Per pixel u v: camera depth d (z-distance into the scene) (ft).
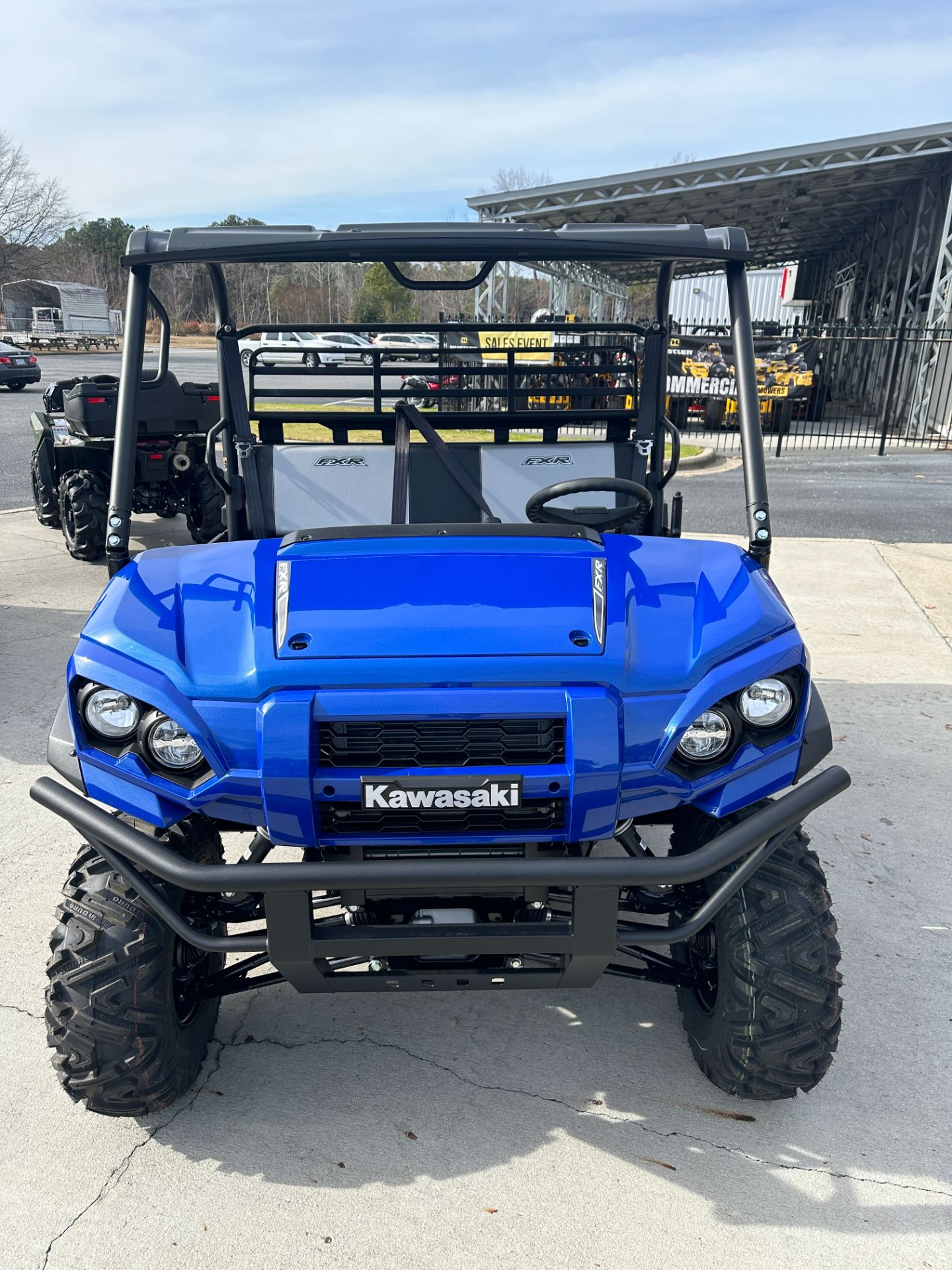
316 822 6.33
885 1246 6.61
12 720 15.26
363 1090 8.02
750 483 8.16
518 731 6.38
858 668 17.87
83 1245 6.62
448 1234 6.70
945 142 54.85
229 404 9.45
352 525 8.75
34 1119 7.70
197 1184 7.10
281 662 6.42
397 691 6.33
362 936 6.43
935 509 34.63
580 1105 7.86
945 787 13.32
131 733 6.62
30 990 9.16
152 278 8.97
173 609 7.02
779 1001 6.98
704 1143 7.47
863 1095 7.96
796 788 6.56
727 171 56.95
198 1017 8.00
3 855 11.50
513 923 6.59
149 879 6.75
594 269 69.31
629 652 6.64
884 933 10.12
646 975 7.91
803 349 57.82
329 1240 6.66
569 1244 6.63
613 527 8.79
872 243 83.66
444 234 8.02
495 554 7.33
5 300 197.47
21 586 23.00
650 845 11.46
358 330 9.59
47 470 27.45
